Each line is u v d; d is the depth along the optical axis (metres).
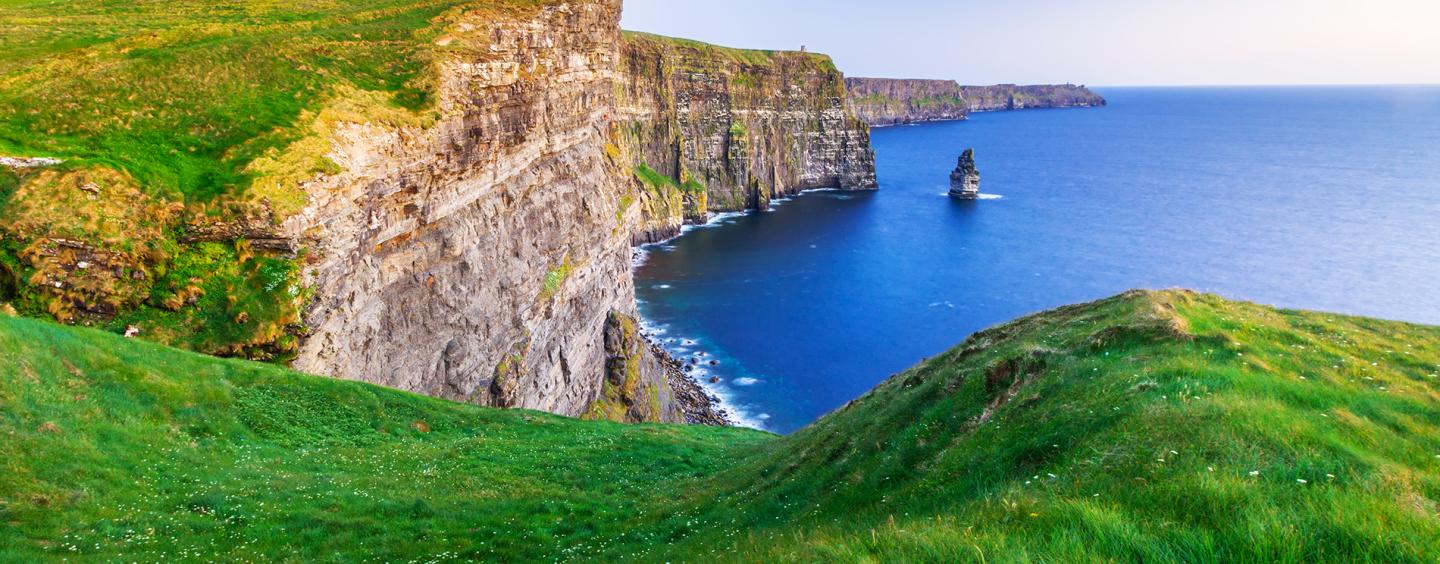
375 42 50.62
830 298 112.25
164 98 41.72
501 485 27.44
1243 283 111.50
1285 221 157.62
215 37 51.94
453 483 26.94
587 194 70.75
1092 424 15.05
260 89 43.44
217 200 36.19
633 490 28.19
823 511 18.62
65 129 38.59
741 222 178.88
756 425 74.12
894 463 19.30
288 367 35.94
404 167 44.94
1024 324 28.45
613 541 21.11
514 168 57.16
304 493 23.20
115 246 34.28
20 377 22.53
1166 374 16.69
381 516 22.31
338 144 41.22
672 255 143.12
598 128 76.88
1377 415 14.48
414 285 46.75
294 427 30.44
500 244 55.34
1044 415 16.88
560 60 63.75
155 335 33.66
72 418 22.56
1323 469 11.07
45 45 48.28
